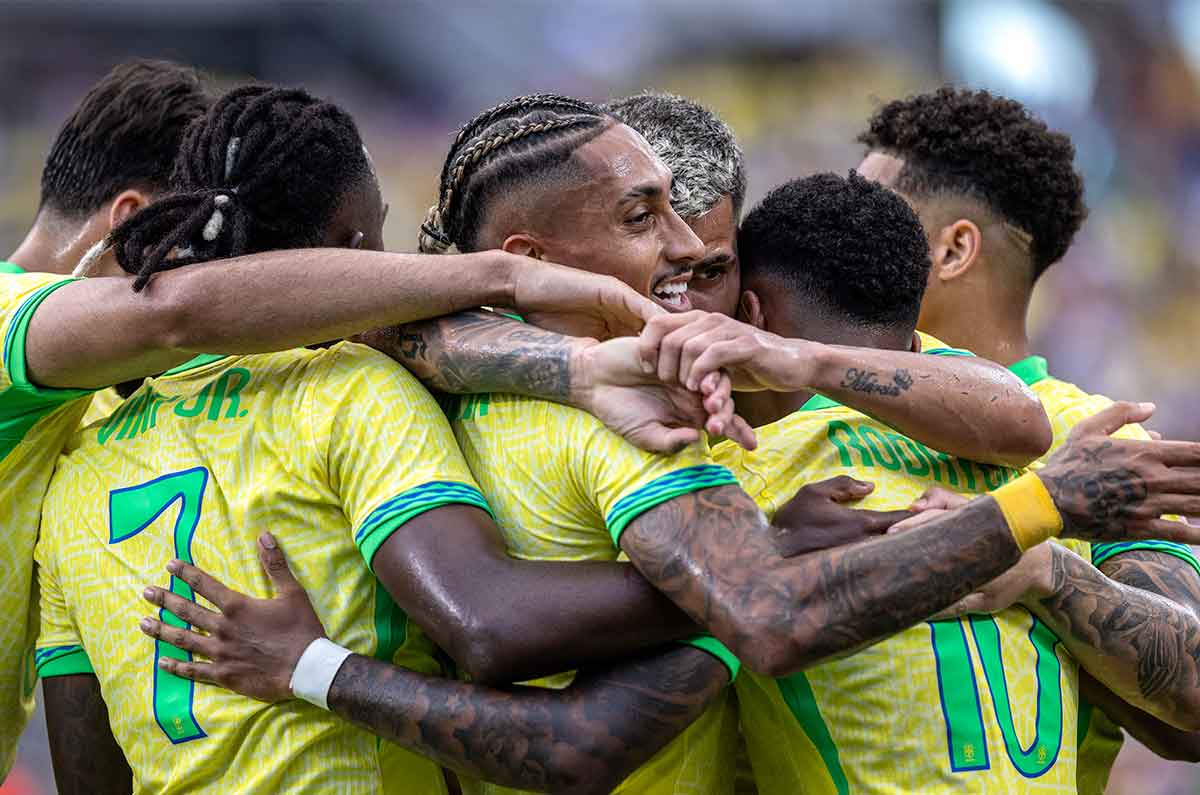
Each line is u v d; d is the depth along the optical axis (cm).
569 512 868
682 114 1050
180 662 893
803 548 831
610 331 904
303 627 883
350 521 891
